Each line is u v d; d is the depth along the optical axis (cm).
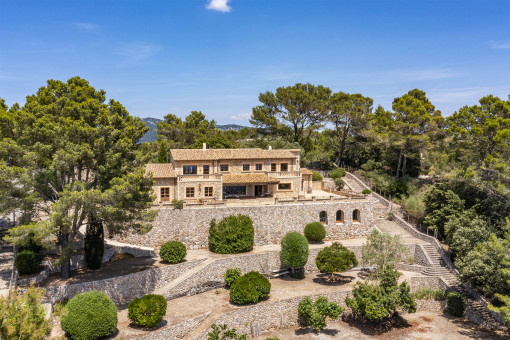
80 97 3744
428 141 6631
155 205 4394
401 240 4891
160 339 2952
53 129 3105
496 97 5706
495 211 4528
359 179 7319
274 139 8275
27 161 3100
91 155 3170
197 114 9688
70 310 2755
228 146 7588
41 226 2855
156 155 7800
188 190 5075
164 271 3762
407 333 3553
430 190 5297
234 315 3369
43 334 2112
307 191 6294
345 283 4162
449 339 3453
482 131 5103
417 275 4469
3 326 1872
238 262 4188
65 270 3409
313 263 4566
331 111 7838
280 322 3609
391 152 7494
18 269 3303
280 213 4834
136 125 3906
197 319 3225
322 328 3606
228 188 5522
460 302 3884
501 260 3344
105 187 3450
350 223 5209
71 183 3253
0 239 4038
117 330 2973
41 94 3934
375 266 4675
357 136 7962
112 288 3381
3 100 4531
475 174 4278
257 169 5662
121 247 4109
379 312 3450
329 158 8294
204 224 4525
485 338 3462
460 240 4200
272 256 4419
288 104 7988
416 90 8444
